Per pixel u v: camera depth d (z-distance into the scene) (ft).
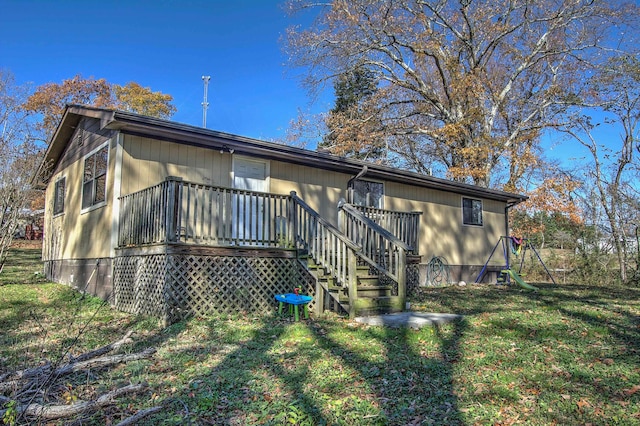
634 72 64.95
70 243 36.29
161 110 106.63
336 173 38.60
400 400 11.90
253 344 17.57
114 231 27.37
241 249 24.58
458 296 32.73
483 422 10.57
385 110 77.87
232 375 13.80
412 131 76.43
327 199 37.65
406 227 34.50
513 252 54.19
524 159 72.79
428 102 76.23
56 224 41.14
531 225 75.51
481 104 70.54
